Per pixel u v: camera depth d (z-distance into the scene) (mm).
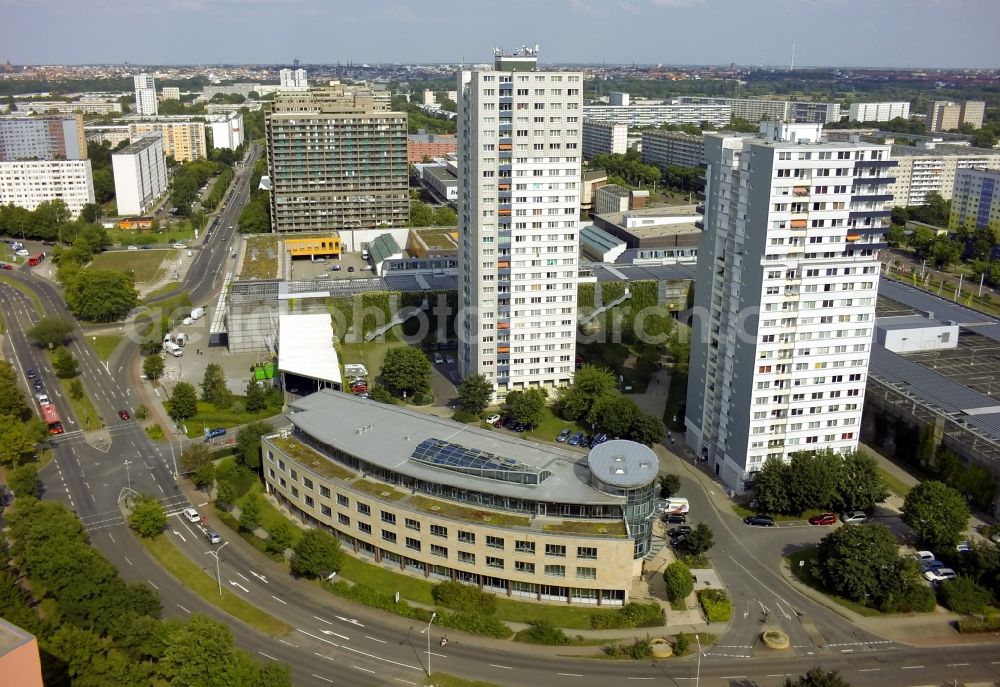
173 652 137125
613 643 157000
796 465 199875
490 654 154000
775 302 198125
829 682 134375
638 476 171125
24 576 168625
